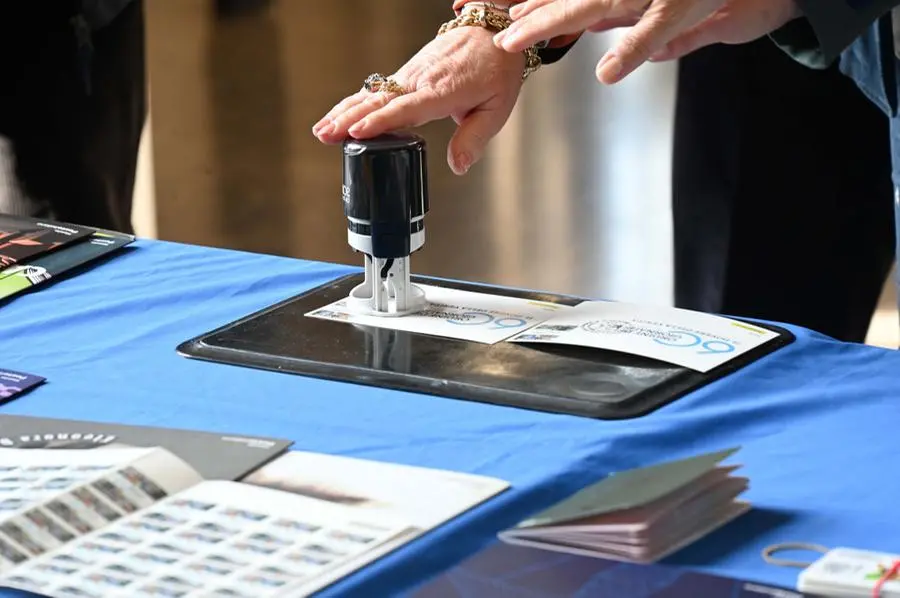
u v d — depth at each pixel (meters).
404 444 1.47
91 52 3.72
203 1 6.14
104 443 1.47
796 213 3.75
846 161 3.69
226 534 1.25
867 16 2.35
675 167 3.85
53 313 1.99
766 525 1.27
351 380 1.67
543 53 2.22
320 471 1.39
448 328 1.84
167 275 2.18
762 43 3.59
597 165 5.70
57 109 3.81
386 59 6.15
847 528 1.26
